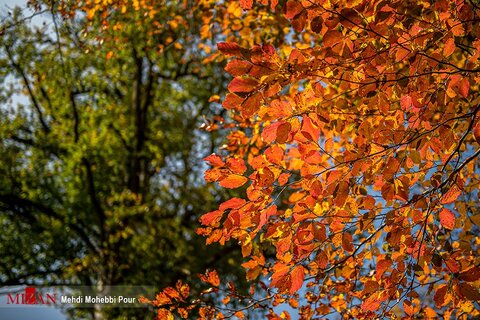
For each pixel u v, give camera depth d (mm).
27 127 17094
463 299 3035
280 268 3053
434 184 3074
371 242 3664
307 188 2975
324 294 3891
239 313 3691
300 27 2643
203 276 3621
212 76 15758
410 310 3363
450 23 2801
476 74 3146
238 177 2867
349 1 2594
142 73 16641
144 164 17500
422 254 3152
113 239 14398
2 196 15695
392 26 2799
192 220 16469
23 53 13328
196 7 6988
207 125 4824
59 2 7031
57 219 15672
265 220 2920
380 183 3201
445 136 2996
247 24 5180
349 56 2645
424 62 2906
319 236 2951
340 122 3326
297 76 2672
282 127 2709
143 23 8539
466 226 3709
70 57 13000
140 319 14312
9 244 15953
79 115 16203
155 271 14594
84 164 15352
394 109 3318
